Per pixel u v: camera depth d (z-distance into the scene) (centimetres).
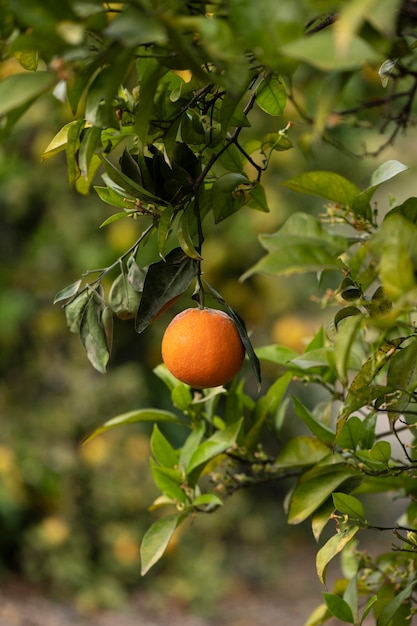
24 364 1030
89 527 967
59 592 907
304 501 323
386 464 311
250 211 1015
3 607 813
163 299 280
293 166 997
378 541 1148
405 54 219
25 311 997
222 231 1025
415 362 275
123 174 279
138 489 981
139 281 303
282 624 917
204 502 349
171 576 990
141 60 282
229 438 351
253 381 1143
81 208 1035
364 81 786
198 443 374
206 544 1063
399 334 310
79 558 923
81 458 975
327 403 390
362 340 367
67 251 1025
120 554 951
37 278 1029
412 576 348
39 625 788
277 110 309
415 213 272
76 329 303
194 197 291
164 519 351
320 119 205
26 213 1073
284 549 1177
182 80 297
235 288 1046
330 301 285
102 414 1009
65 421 994
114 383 1009
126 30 193
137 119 248
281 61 196
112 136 295
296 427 1148
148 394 1049
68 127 299
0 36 220
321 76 827
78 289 305
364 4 170
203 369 273
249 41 195
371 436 339
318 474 327
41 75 205
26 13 200
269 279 1038
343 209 296
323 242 237
